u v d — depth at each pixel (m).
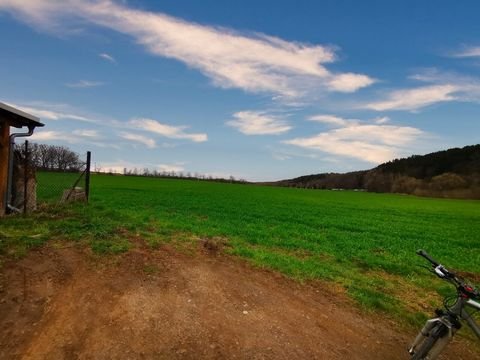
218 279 9.45
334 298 9.47
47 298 7.79
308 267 11.68
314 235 18.95
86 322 6.99
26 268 9.08
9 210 14.94
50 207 17.22
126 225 14.14
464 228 31.56
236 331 7.13
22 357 6.02
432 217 41.00
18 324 6.84
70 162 30.14
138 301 7.81
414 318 8.90
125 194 36.56
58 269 9.19
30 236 11.50
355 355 6.93
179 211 24.17
